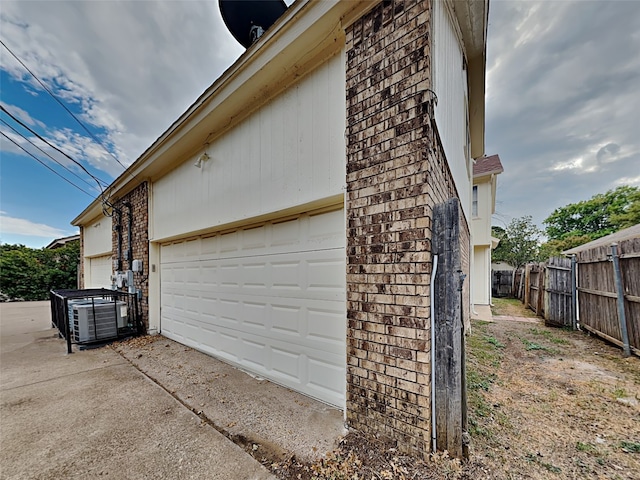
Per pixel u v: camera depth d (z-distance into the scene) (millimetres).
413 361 1937
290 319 3326
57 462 2008
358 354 2242
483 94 5875
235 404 2863
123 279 6918
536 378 3312
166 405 2850
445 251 1938
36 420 2576
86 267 11656
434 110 2062
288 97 3230
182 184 5180
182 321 5348
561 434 2189
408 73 2066
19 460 2035
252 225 3932
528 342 4914
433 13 2127
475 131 7324
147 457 2047
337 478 1766
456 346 1857
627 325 4242
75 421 2551
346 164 2443
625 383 3148
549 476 1746
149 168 5652
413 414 1924
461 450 1834
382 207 2162
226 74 3486
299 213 3301
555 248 20906
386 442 2049
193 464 1968
